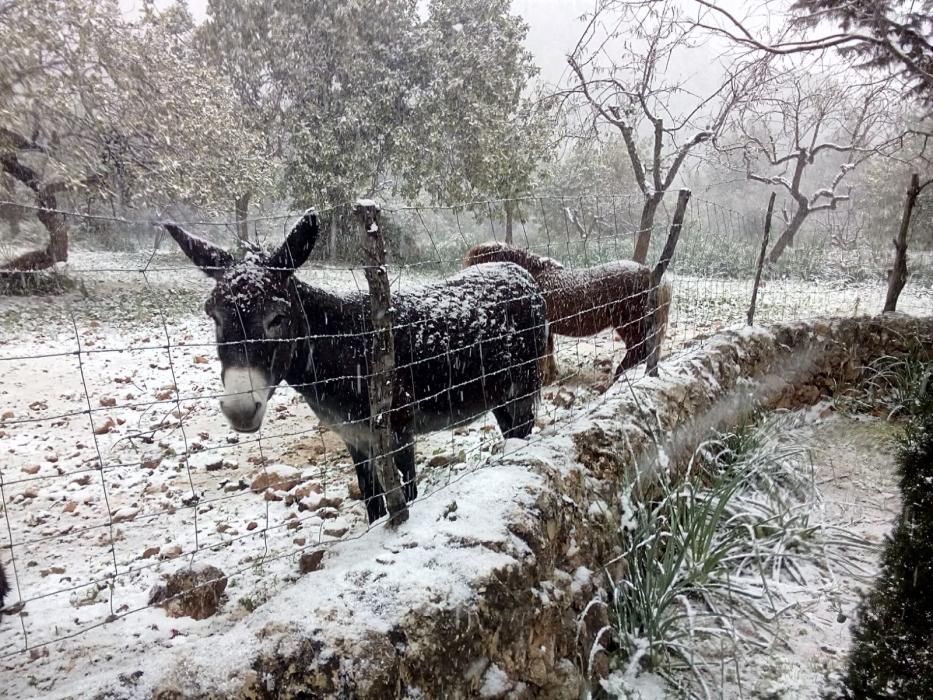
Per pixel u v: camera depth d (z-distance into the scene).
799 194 13.56
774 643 2.71
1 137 8.67
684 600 2.72
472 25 15.99
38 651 2.19
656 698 2.38
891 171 14.91
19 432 4.85
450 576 1.85
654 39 8.29
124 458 4.41
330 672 1.45
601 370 6.03
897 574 1.78
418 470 3.93
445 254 11.62
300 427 5.14
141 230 8.89
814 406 5.43
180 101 10.52
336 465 4.31
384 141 15.62
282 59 15.10
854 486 4.15
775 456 4.09
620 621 2.58
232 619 2.37
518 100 16.17
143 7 10.84
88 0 9.69
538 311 3.61
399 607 1.67
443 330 2.97
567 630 2.24
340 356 2.61
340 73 15.70
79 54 9.41
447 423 3.12
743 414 4.50
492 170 14.28
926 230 13.13
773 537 3.43
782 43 6.89
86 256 10.26
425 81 15.96
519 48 16.11
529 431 3.78
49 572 2.89
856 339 5.80
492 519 2.16
